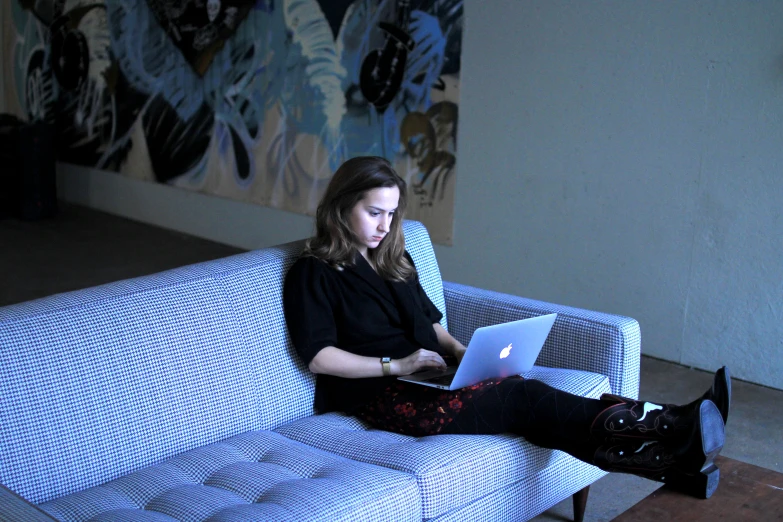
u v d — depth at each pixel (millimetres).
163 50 6020
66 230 6238
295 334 2127
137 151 6449
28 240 5914
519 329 2004
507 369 2113
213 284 2090
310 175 5254
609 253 3928
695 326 3701
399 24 4582
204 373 2006
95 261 5402
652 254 3781
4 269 5164
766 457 2920
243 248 5797
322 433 2059
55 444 1749
